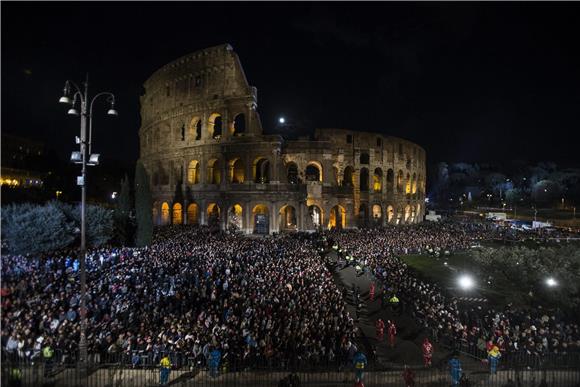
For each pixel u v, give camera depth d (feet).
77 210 129.18
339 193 254.27
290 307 90.84
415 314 106.01
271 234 227.81
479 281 140.26
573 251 128.06
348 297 124.36
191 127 263.29
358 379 67.51
